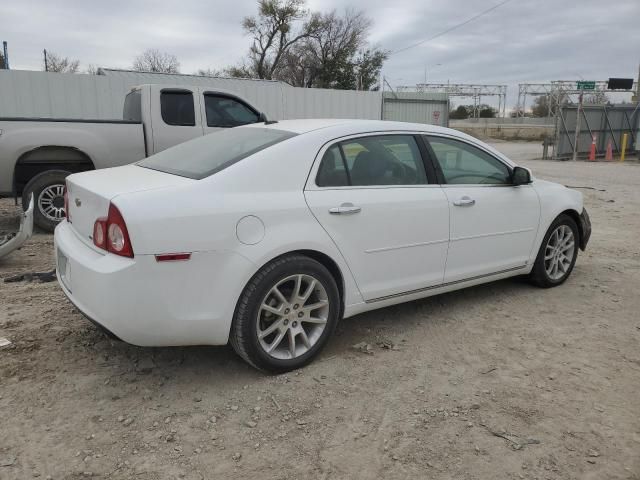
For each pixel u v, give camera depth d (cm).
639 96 2767
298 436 289
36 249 645
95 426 292
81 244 339
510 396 332
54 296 478
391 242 390
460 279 445
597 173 1748
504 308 478
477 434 293
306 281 352
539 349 398
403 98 2067
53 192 719
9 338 390
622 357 387
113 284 293
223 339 326
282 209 336
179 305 306
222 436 287
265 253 326
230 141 393
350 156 382
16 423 292
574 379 354
